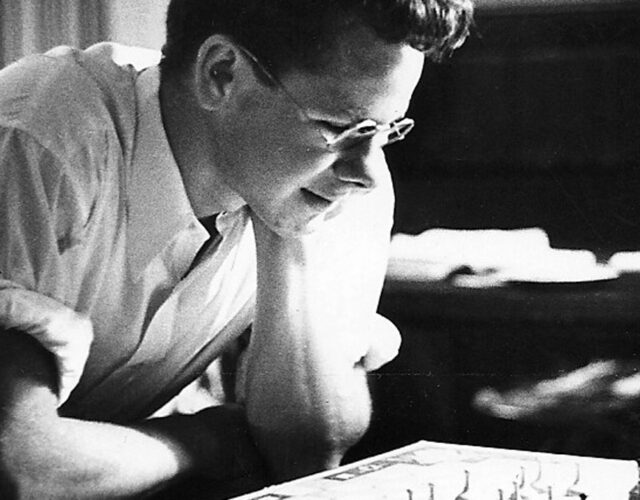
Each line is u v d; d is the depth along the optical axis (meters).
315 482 1.73
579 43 1.89
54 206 1.38
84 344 1.44
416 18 1.67
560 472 1.86
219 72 1.54
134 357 1.52
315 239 1.76
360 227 1.83
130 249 1.48
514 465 1.86
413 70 1.72
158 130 1.49
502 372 1.98
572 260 1.94
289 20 1.58
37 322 1.37
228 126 1.57
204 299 1.61
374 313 1.90
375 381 1.94
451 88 1.87
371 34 1.64
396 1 1.64
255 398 1.76
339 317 1.85
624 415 1.96
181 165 1.52
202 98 1.54
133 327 1.51
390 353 1.94
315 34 1.60
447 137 1.89
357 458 1.94
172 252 1.54
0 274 1.32
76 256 1.41
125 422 1.53
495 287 1.96
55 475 1.42
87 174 1.41
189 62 1.52
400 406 1.97
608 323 1.95
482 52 1.88
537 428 2.01
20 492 1.37
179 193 1.53
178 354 1.60
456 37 1.77
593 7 1.88
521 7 1.87
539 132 1.91
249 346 1.73
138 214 1.49
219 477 1.70
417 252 1.92
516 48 1.89
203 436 1.66
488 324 1.97
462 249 1.93
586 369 1.97
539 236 1.94
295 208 1.69
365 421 1.93
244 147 1.59
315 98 1.62
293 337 1.79
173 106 1.51
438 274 1.93
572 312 1.95
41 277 1.37
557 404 1.98
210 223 1.58
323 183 1.70
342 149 1.69
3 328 1.33
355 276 1.85
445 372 1.98
